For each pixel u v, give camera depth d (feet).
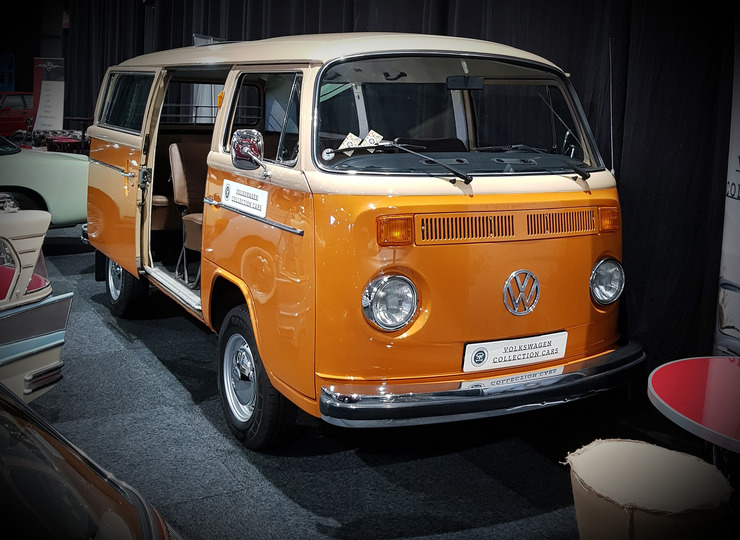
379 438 13.56
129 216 17.24
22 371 12.26
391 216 10.38
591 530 8.96
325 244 10.50
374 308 10.44
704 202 13.87
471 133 14.55
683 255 14.24
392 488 11.98
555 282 11.58
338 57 11.64
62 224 27.04
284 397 12.19
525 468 12.69
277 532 10.76
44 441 6.86
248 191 12.37
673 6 13.82
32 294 12.30
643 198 14.74
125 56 47.55
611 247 12.28
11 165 25.64
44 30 67.10
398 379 10.78
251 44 14.20
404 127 13.15
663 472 9.18
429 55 12.29
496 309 11.11
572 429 14.14
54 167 26.40
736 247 12.52
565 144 13.39
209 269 13.87
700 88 13.62
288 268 11.08
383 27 21.53
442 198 10.71
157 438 13.33
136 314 20.03
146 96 16.93
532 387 10.95
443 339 10.84
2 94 55.26
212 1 33.01
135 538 6.07
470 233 10.81
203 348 17.74
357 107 12.11
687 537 8.34
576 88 16.22
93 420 13.94
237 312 12.91
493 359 11.23
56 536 5.83
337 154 11.23
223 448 13.05
